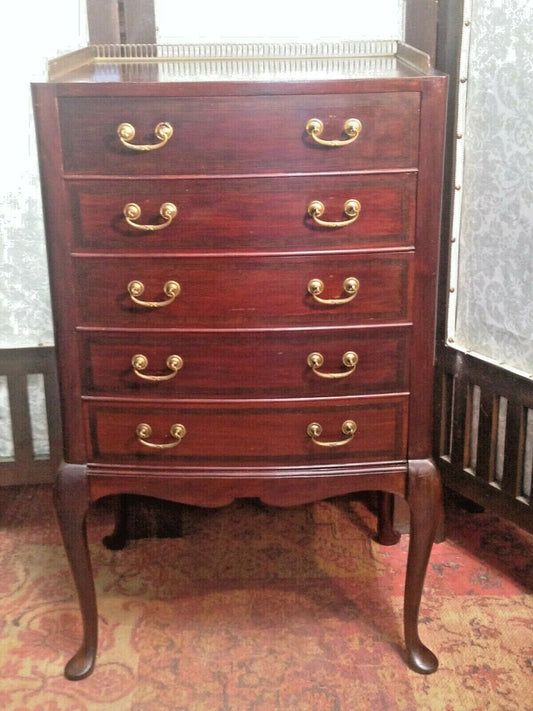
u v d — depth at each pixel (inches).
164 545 72.7
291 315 49.2
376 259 48.4
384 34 68.1
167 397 50.9
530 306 64.3
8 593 65.9
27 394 73.6
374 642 59.8
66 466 52.8
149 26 66.4
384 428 51.9
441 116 46.0
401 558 70.3
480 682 55.6
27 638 60.7
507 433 67.5
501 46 62.7
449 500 79.4
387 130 46.1
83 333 49.9
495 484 70.6
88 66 56.0
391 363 50.6
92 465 52.9
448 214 69.8
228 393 50.7
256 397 50.7
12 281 71.3
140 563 70.0
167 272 48.4
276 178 46.6
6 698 54.7
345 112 45.6
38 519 76.4
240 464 52.2
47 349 72.2
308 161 46.4
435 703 53.8
